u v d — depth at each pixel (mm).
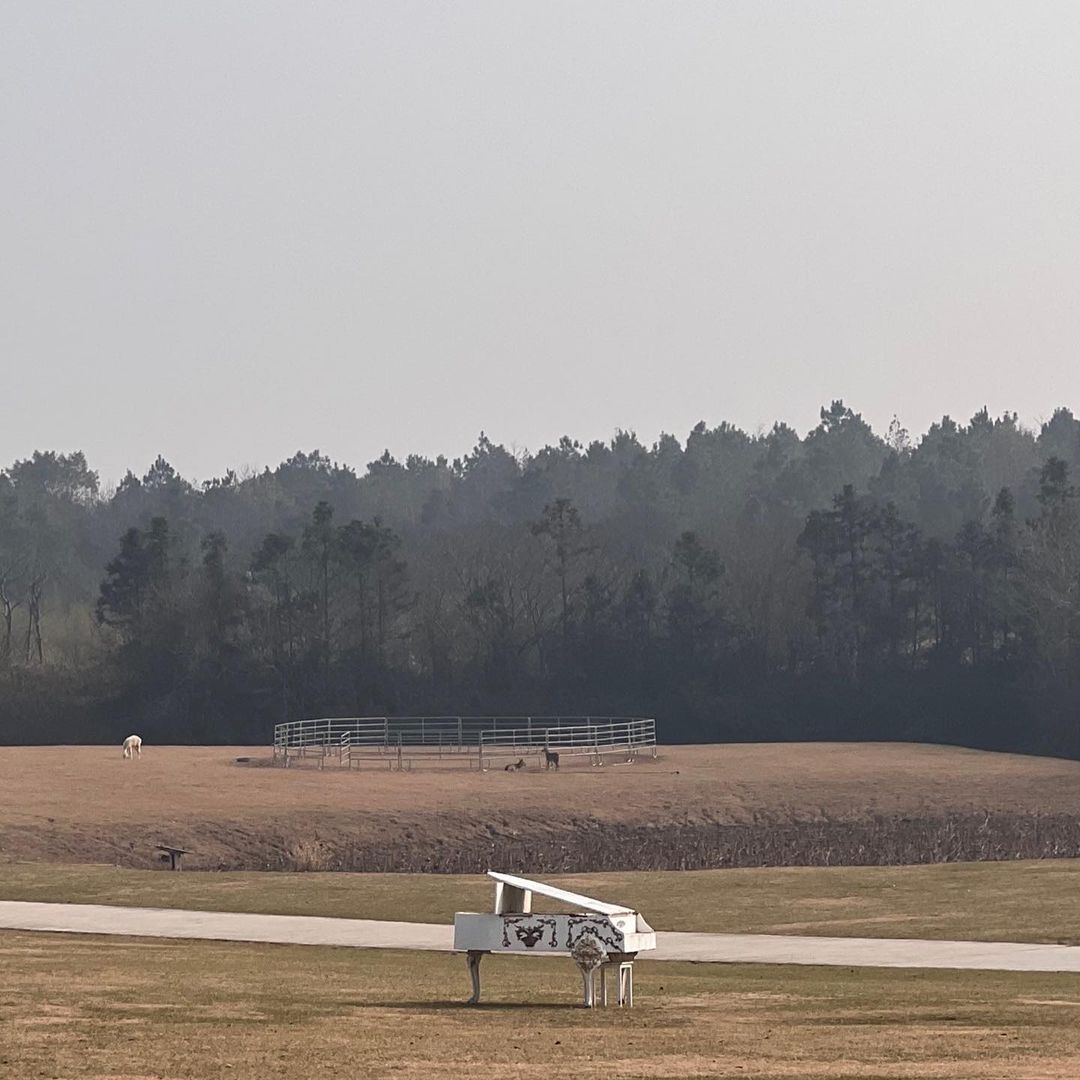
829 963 71812
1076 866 107750
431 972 67875
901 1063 42938
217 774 198375
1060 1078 40531
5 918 90625
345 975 65125
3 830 148750
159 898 101625
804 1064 42750
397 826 164875
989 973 67938
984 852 160375
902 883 102000
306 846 154375
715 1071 41406
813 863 154625
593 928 55438
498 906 56844
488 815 172250
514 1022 51062
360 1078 39656
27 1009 51219
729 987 62500
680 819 176875
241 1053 43156
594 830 170500
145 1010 51625
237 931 84812
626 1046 45812
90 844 147750
